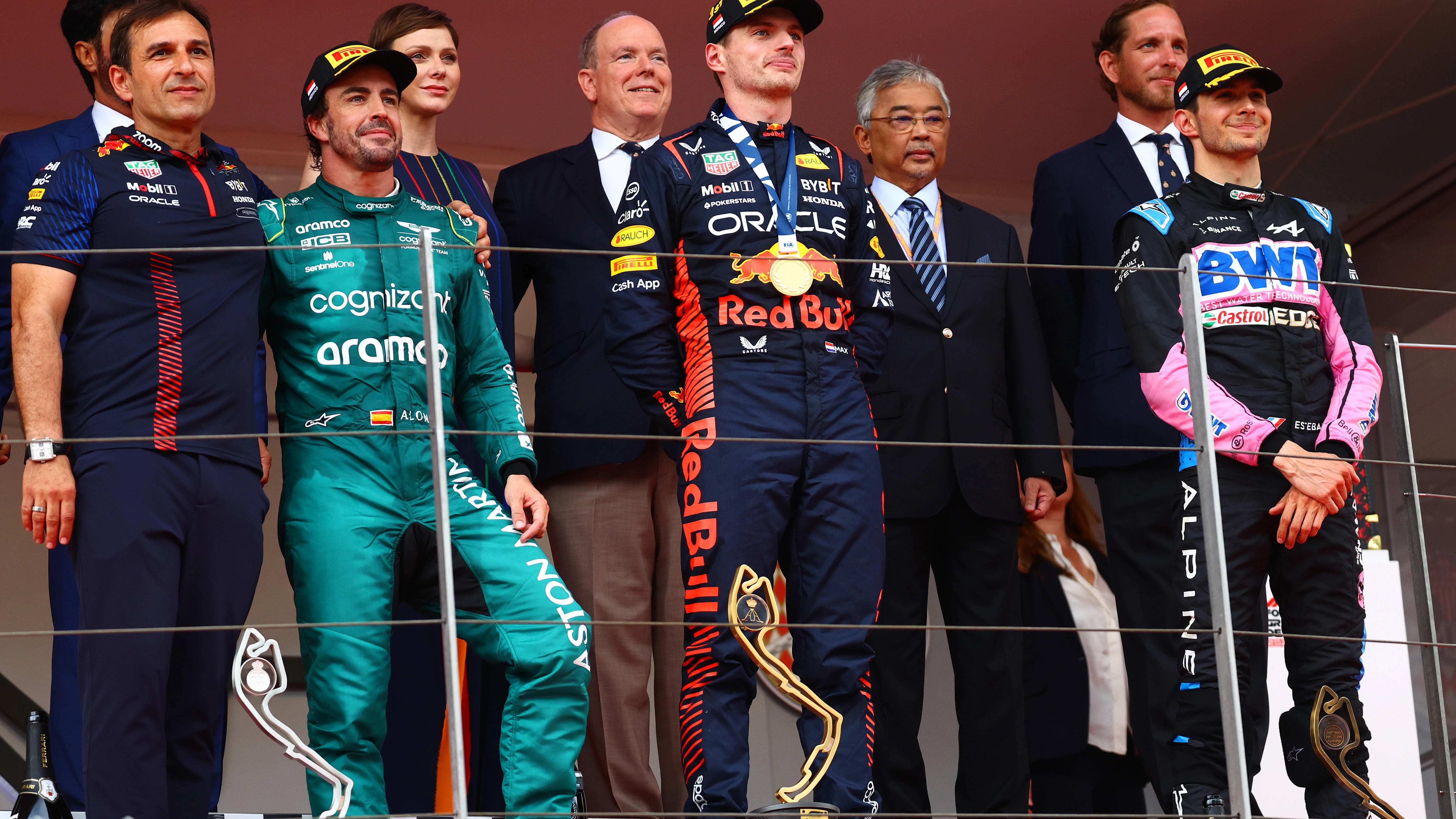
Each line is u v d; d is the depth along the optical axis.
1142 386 9.59
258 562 8.36
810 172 9.14
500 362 9.24
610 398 10.70
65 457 7.91
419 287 8.91
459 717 7.16
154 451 8.03
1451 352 18.02
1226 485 9.25
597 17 16.62
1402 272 19.09
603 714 10.33
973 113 18.77
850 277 9.20
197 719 8.09
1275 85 10.06
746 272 8.74
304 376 8.69
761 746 15.43
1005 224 12.12
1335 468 9.10
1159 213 9.96
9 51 16.16
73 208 8.25
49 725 9.38
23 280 8.08
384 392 8.68
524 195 11.55
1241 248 9.73
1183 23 17.05
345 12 16.11
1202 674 9.07
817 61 17.64
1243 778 8.00
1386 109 18.25
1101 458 11.38
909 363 11.20
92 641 7.75
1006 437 11.30
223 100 17.31
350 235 8.94
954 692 16.56
